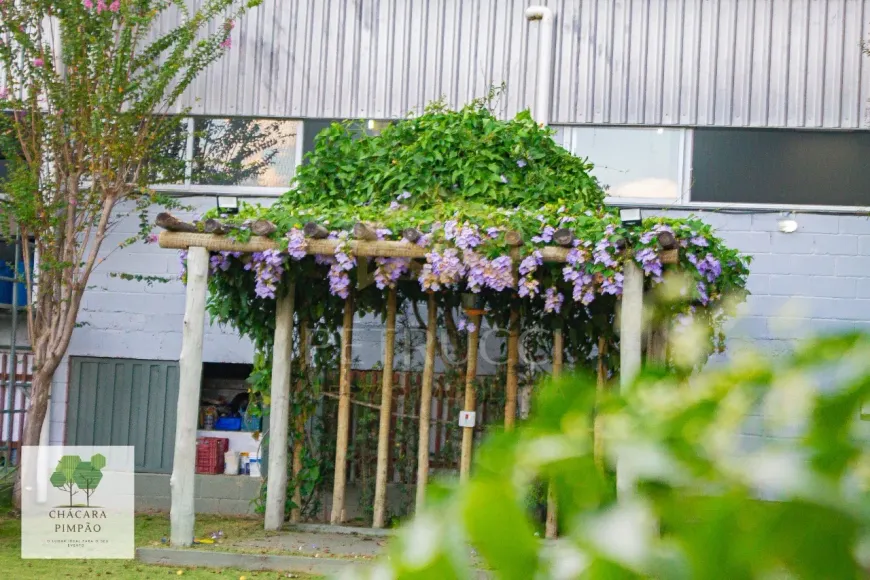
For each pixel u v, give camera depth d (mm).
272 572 7367
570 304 8273
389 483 9305
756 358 452
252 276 8664
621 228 7227
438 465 9008
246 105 10602
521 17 10430
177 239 7820
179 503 7785
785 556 419
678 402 474
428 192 8625
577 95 10234
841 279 9750
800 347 443
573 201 8711
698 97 10078
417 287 8812
